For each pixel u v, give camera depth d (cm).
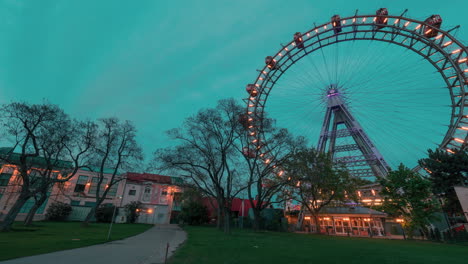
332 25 5028
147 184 6028
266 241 2062
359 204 4375
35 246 1305
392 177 3109
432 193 3403
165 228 3988
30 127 2475
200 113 3209
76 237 1894
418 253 1475
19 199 2356
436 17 4047
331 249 1570
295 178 3403
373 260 1136
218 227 4097
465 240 2562
